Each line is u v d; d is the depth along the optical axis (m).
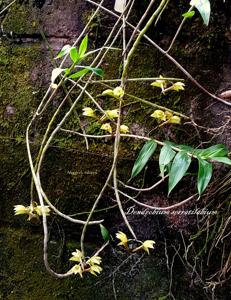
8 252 0.77
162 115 0.67
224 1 0.69
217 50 0.73
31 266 0.76
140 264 0.73
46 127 0.76
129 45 0.74
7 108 0.77
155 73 0.74
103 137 0.74
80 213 0.74
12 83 0.78
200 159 0.59
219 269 0.70
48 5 0.78
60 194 0.75
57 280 0.75
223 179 0.69
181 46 0.74
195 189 0.72
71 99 0.75
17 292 0.76
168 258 0.72
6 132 0.77
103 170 0.74
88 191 0.74
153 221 0.73
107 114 0.67
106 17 0.75
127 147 0.74
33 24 0.78
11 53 0.78
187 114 0.73
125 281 0.73
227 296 0.70
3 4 0.79
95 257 0.63
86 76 0.75
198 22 0.73
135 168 0.63
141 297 0.72
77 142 0.75
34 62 0.77
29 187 0.76
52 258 0.75
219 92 0.73
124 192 0.73
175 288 0.72
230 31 0.73
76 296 0.74
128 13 0.69
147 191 0.73
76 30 0.77
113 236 0.74
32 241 0.76
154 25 0.74
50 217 0.75
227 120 0.72
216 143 0.72
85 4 0.76
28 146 0.69
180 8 0.73
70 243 0.75
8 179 0.77
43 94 0.77
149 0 0.74
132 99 0.74
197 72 0.73
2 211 0.77
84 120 0.75
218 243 0.70
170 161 0.63
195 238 0.71
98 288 0.74
